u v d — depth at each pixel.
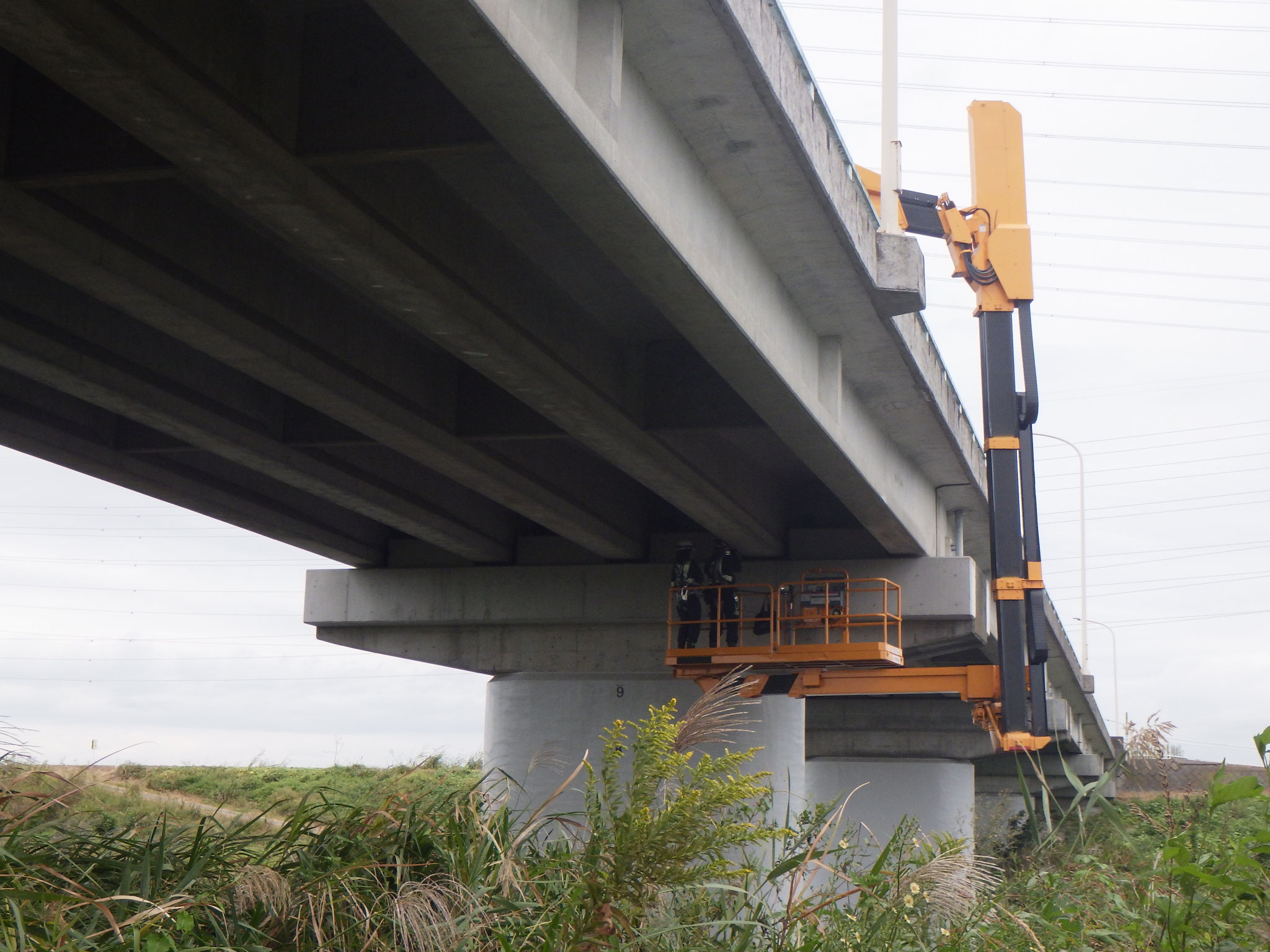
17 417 17.38
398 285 12.12
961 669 23.09
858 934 7.64
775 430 16.94
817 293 15.97
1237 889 6.89
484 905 7.27
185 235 12.45
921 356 19.16
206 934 7.02
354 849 8.01
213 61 9.15
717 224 13.42
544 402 15.73
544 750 8.84
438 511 22.38
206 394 16.75
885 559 23.97
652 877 6.69
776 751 23.02
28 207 10.77
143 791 21.55
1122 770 8.27
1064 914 7.83
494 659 25.27
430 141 9.88
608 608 24.33
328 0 9.99
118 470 19.30
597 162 9.92
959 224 22.59
